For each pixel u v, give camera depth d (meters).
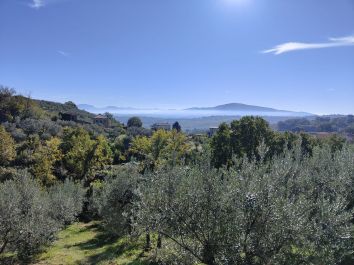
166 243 13.27
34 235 19.67
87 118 142.88
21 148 63.22
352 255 11.22
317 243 9.05
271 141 47.59
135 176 25.91
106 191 28.28
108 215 26.59
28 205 20.22
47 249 23.75
